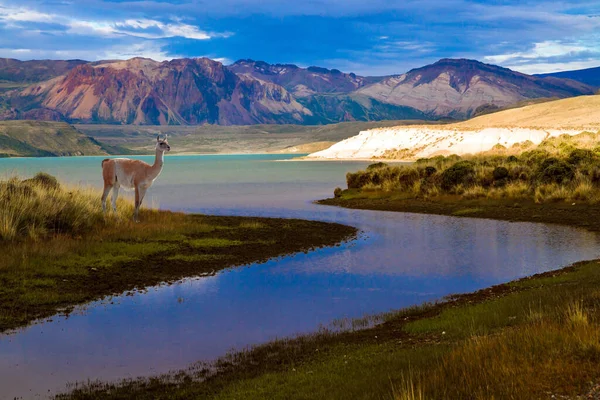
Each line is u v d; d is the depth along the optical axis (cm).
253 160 17750
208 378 799
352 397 587
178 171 9744
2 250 1644
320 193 4647
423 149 11019
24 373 841
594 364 534
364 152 12556
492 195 3272
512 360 572
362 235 2288
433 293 1321
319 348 904
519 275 1484
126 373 837
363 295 1317
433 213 3052
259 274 1561
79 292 1334
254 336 1016
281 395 645
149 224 2289
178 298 1303
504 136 9469
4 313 1152
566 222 2502
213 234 2250
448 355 646
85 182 6128
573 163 3688
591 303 880
